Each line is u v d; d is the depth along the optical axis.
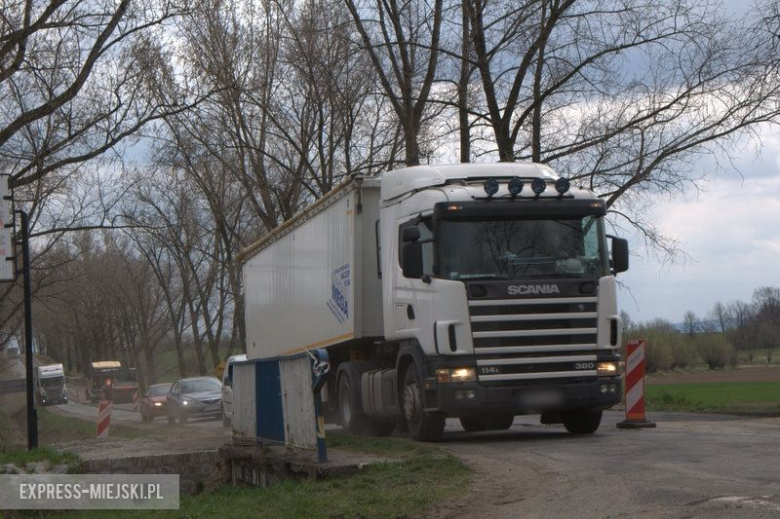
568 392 11.95
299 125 35.06
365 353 15.72
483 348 11.84
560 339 12.02
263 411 12.86
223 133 34.16
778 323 60.06
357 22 26.52
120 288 73.62
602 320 12.17
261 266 21.66
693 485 7.89
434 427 12.73
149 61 23.55
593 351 12.12
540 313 11.98
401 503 8.25
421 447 11.18
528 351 11.91
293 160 36.44
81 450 16.11
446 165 13.59
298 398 11.24
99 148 23.83
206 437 18.34
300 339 18.00
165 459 14.09
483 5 23.53
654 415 18.36
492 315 11.90
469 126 24.88
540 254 12.17
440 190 12.55
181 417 32.72
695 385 34.44
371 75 28.59
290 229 18.92
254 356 22.30
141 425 37.62
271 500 9.29
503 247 12.12
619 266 12.64
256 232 51.56
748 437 11.59
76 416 56.19
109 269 72.25
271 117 33.34
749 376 44.81
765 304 60.78
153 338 85.00
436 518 7.77
